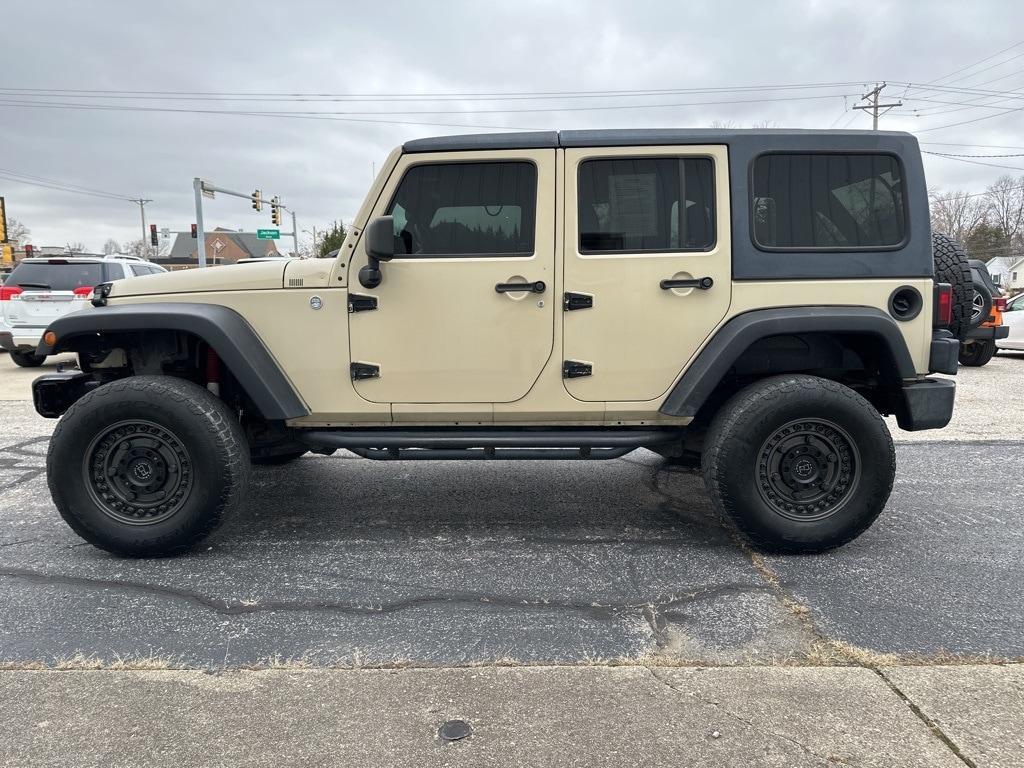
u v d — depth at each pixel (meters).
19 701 2.28
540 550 3.55
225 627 2.77
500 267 3.34
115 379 3.85
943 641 2.63
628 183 3.35
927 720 2.15
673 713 2.19
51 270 10.36
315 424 3.56
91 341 3.55
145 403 3.22
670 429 3.54
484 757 2.00
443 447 3.50
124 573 3.28
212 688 2.35
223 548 3.58
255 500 4.38
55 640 2.67
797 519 3.34
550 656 2.55
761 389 3.29
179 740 2.08
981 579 3.18
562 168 3.32
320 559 3.45
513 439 3.47
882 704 2.23
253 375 3.31
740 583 3.14
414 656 2.55
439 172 3.37
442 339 3.39
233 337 3.29
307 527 3.90
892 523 3.93
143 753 2.02
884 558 3.42
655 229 3.36
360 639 2.68
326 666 2.49
